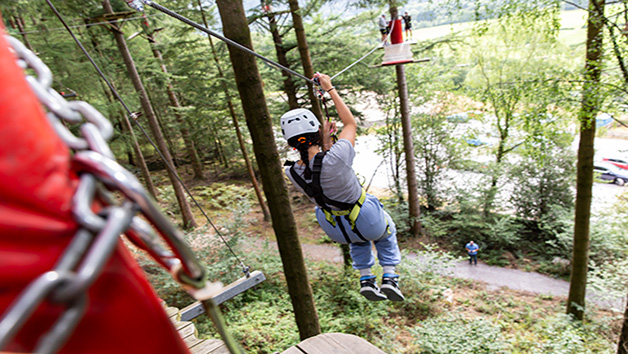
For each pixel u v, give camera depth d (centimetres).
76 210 33
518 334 1146
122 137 1756
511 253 1873
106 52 1880
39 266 32
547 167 1870
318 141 255
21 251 31
